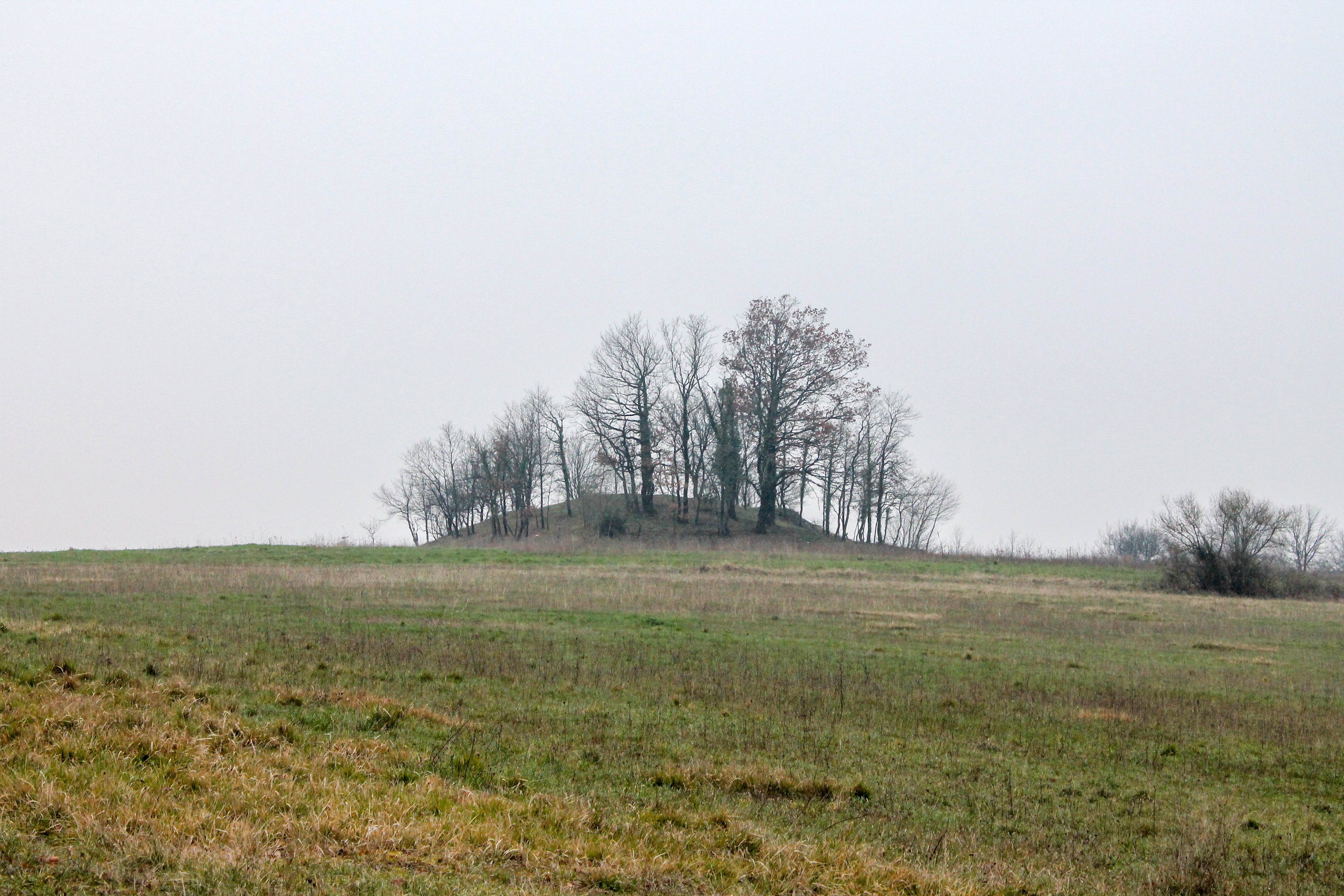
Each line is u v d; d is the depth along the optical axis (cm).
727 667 2206
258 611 2738
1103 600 4169
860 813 1254
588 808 1132
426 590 3522
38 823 892
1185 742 1742
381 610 2906
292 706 1521
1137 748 1678
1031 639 2969
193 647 2019
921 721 1783
